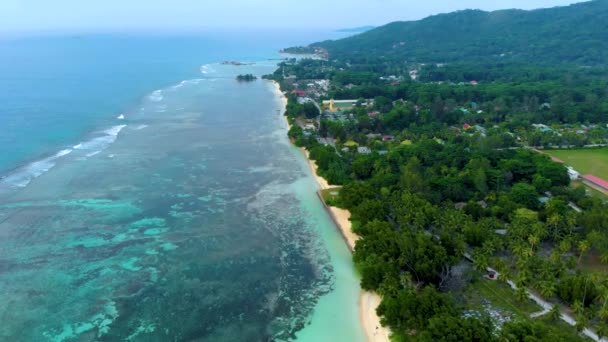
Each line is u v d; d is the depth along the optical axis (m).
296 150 155.62
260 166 137.62
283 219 102.94
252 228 98.06
